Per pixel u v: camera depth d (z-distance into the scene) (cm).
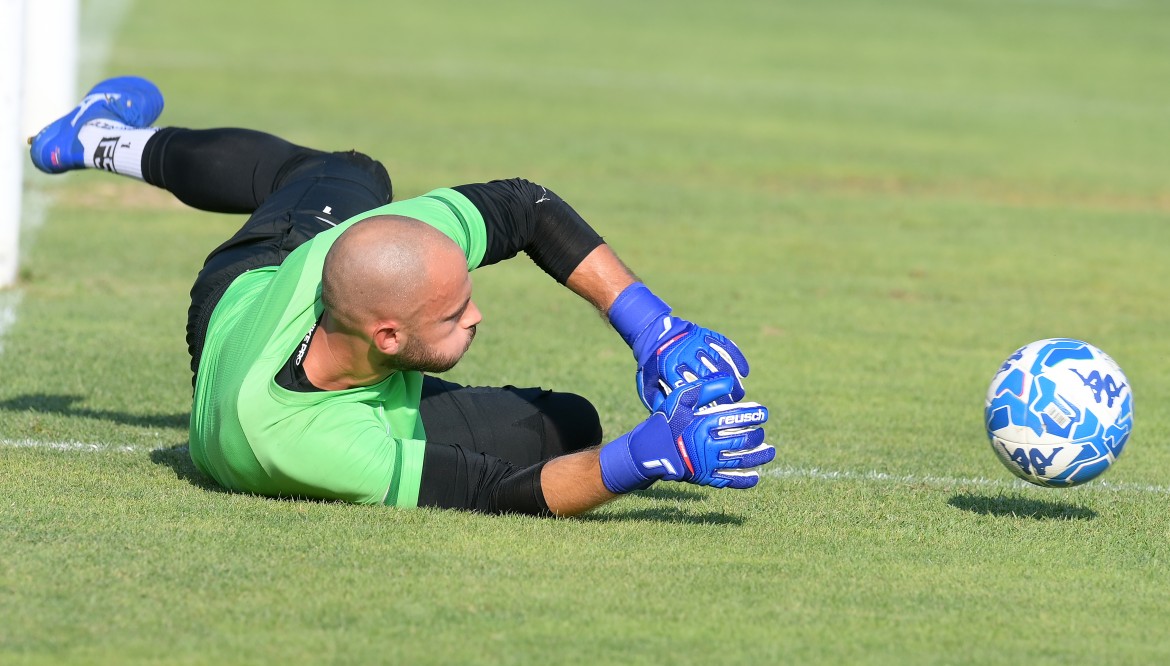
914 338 3231
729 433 1563
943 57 10206
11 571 1449
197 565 1483
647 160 5859
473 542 1588
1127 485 2067
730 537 1683
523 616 1382
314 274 1656
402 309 1544
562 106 7300
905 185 5603
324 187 2047
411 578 1470
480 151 5816
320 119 6384
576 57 9375
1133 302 3738
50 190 4731
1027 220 4950
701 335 1631
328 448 1653
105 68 7494
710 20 11862
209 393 1730
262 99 6881
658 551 1605
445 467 1702
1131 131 7275
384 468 1675
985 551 1675
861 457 2206
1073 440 1783
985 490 2008
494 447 1828
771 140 6544
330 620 1354
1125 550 1703
